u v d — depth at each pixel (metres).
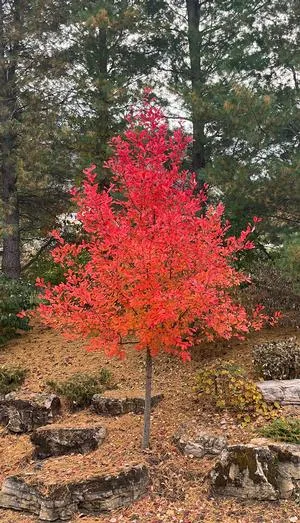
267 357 7.84
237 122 9.22
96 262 6.04
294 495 5.56
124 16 12.16
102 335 6.18
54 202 14.88
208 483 5.91
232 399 7.16
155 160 6.38
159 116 6.64
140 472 5.93
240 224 10.28
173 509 5.61
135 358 9.74
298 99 9.62
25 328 11.91
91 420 7.52
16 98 14.02
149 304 5.75
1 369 9.36
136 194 6.24
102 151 13.04
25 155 12.59
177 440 6.66
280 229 9.47
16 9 13.93
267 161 9.45
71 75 13.73
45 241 16.44
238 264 11.09
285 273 8.05
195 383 8.17
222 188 9.20
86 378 8.46
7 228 12.67
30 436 7.23
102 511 5.64
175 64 13.50
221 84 10.77
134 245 5.57
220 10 12.81
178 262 5.81
